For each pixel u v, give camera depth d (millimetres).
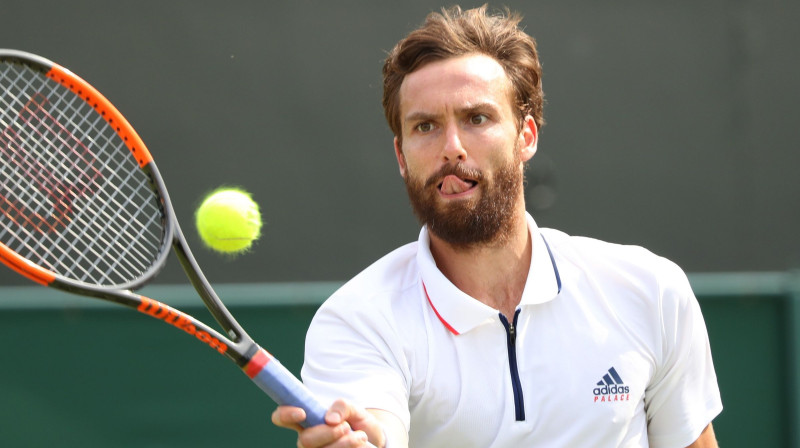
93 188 18734
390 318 8453
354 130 24672
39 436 16594
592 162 25062
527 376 8305
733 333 17125
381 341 8398
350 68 24703
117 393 16719
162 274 23422
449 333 8383
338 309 8602
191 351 16797
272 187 24484
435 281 8414
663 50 25312
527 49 8930
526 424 8227
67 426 16656
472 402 8273
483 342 8352
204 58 24469
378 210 24641
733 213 25359
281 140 24547
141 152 9188
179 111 24359
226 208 10711
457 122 8336
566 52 25094
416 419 8453
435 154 8359
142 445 16719
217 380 16812
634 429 8555
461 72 8352
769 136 25484
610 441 8352
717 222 25312
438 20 8664
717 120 25391
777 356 17062
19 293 16688
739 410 17062
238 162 24438
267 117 24547
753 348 17094
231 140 24438
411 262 8922
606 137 25109
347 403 7613
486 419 8266
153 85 24359
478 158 8336
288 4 24641
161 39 24438
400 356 8344
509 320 8516
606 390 8344
